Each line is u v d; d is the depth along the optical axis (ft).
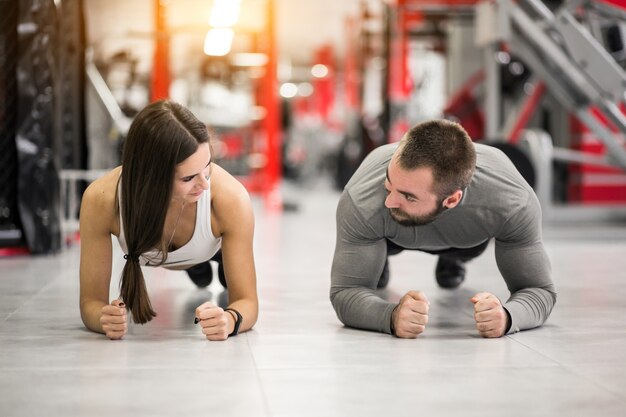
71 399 5.39
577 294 10.66
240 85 46.19
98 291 7.72
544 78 20.36
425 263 14.46
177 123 6.71
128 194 6.93
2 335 7.64
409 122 37.27
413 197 6.89
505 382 5.90
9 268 13.44
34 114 15.29
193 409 5.16
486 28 20.27
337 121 78.07
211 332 7.26
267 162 33.63
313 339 7.46
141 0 36.47
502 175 7.59
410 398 5.45
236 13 32.73
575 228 22.08
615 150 20.42
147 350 6.93
